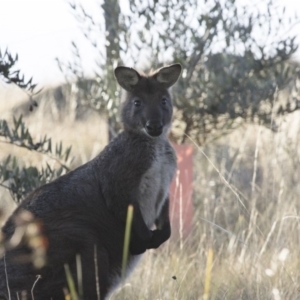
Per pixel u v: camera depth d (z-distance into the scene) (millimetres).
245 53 24766
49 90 38625
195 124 25078
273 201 21641
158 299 16359
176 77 18250
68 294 14906
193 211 22547
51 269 15430
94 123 36312
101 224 16547
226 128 25250
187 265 18891
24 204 16438
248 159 26250
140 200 17188
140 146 17141
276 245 18781
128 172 16875
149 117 17266
